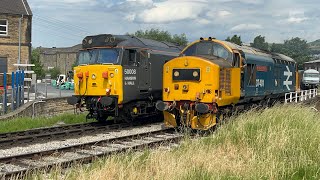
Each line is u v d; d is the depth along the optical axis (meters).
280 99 23.78
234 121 12.27
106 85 15.84
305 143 9.72
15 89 22.81
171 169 7.41
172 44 20.58
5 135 13.73
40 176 7.58
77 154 10.63
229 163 8.34
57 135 13.88
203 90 13.94
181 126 14.53
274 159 8.46
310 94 30.66
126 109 16.58
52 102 23.88
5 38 36.94
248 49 17.88
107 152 10.09
